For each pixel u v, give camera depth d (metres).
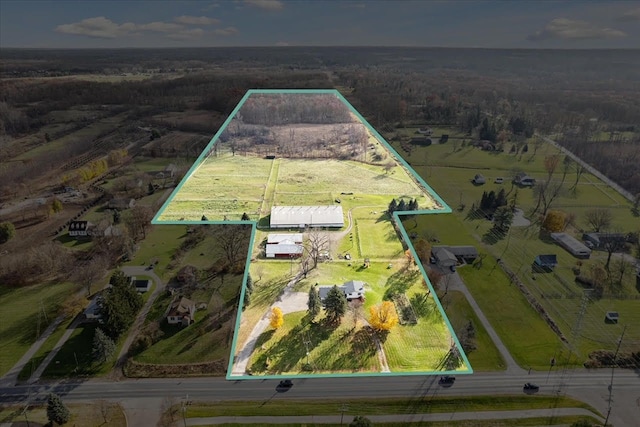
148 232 89.25
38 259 77.00
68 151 135.50
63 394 53.53
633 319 65.81
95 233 86.94
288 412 50.59
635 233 90.88
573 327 63.91
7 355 59.09
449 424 49.53
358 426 45.25
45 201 104.44
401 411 50.78
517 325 64.06
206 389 53.78
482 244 86.12
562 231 90.94
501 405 51.72
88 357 58.78
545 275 76.50
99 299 65.75
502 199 102.56
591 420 50.03
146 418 50.34
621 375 56.06
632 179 116.00
